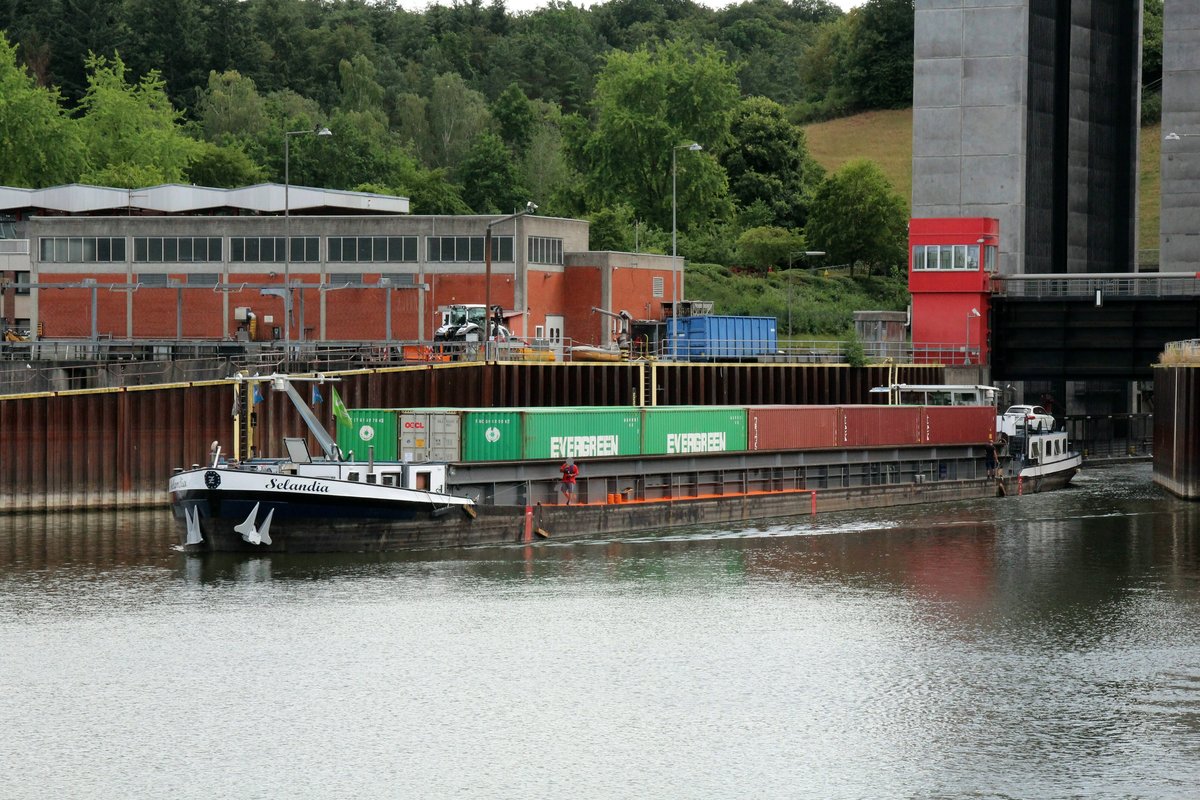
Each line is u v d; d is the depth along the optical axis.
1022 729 123.19
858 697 131.75
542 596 171.00
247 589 171.38
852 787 110.38
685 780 111.62
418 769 113.62
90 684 134.50
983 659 144.62
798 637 153.12
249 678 136.25
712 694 132.25
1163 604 170.25
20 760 115.44
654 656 144.62
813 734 121.81
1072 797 108.56
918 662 143.50
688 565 192.62
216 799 107.69
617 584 178.75
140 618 157.88
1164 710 128.25
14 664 140.62
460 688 133.62
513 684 135.00
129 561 189.25
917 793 109.25
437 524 194.88
